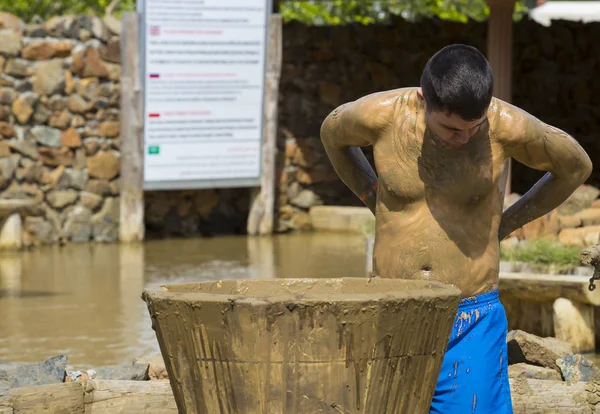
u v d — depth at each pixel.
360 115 4.90
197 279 12.79
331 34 18.38
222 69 16.36
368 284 4.66
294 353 3.77
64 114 16.06
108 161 16.39
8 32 15.62
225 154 16.66
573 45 19.78
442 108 4.45
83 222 16.27
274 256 14.95
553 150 4.88
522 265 9.80
